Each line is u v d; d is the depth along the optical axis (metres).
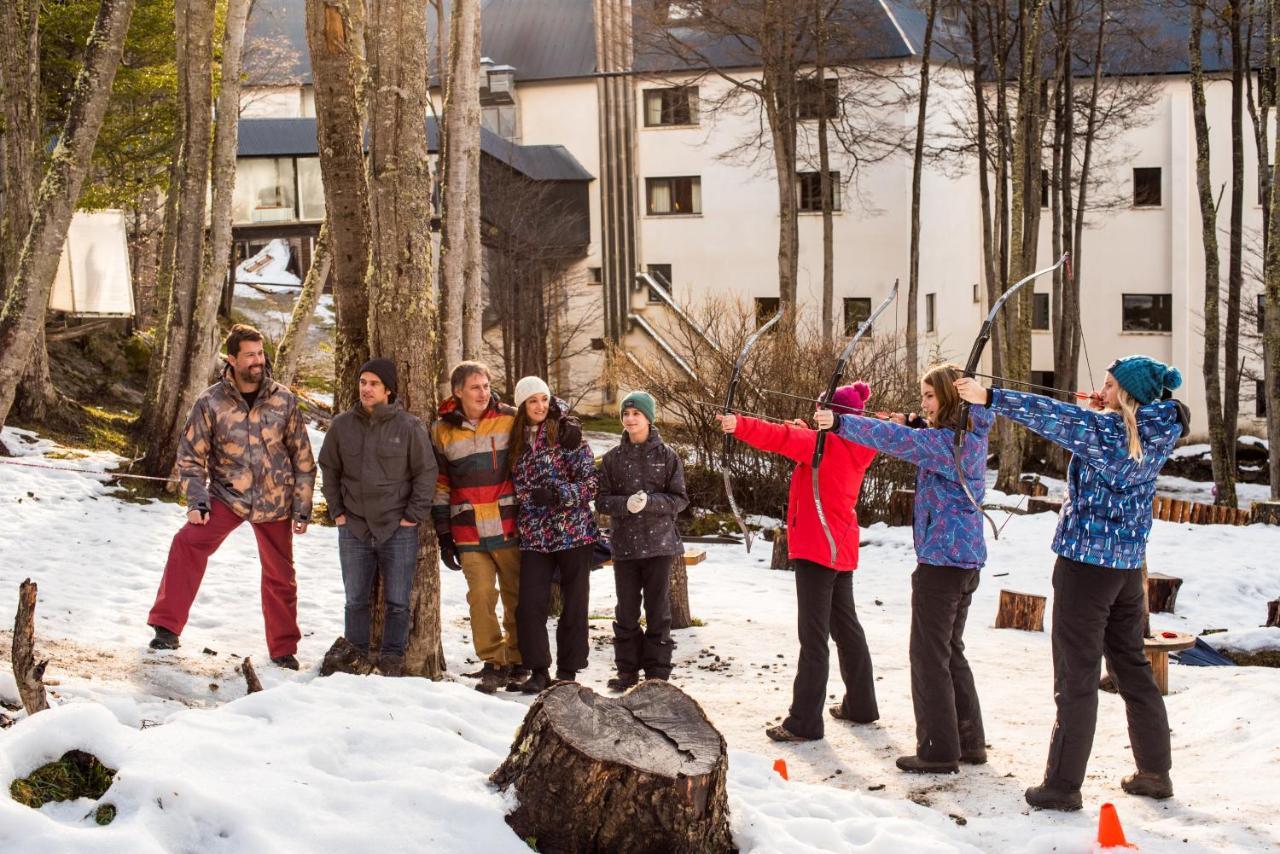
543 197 33.47
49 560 9.52
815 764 5.63
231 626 7.78
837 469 5.90
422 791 3.88
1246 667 7.42
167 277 16.03
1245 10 24.30
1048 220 35.53
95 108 11.70
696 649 8.59
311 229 30.66
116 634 6.97
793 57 27.58
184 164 14.37
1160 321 35.16
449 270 9.51
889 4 33.69
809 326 21.70
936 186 34.62
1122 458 4.69
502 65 35.66
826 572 5.97
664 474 7.09
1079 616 4.87
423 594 6.64
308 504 6.77
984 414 5.38
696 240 35.22
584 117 35.50
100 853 3.25
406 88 6.36
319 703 4.64
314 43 6.75
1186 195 34.47
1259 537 15.43
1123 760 5.61
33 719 3.72
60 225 11.70
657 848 3.89
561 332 34.47
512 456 6.67
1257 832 4.48
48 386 15.54
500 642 6.81
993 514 16.97
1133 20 32.91
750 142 33.09
